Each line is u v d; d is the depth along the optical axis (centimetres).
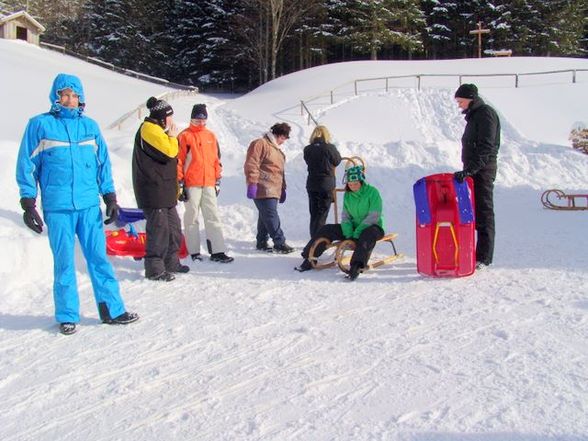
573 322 433
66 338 436
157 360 391
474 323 440
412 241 759
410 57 4688
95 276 462
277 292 545
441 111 2375
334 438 287
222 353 399
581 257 632
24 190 430
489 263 607
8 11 4962
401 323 447
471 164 571
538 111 2320
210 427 302
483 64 3103
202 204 678
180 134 673
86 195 449
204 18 4988
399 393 331
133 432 300
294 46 4856
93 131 457
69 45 4984
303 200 981
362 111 2364
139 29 5053
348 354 390
